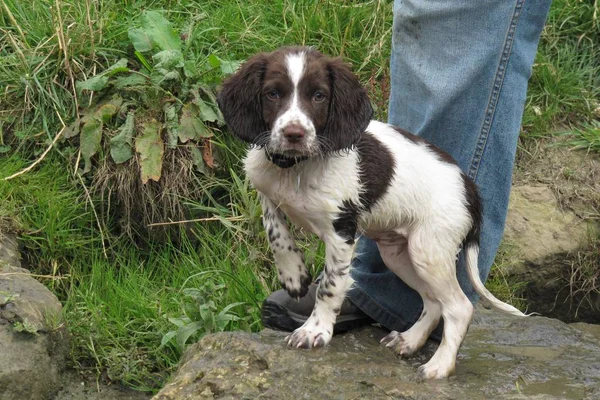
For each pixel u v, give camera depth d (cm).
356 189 356
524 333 432
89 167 533
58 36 551
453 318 369
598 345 424
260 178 360
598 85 669
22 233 505
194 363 362
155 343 460
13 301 427
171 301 482
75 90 550
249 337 373
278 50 360
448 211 368
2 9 592
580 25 686
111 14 589
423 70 381
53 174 535
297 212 361
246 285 474
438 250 368
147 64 552
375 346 387
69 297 482
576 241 564
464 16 371
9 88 558
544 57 653
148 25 569
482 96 380
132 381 446
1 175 522
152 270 522
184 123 534
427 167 372
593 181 596
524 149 615
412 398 333
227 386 344
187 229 536
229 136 548
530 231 564
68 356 445
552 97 638
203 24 610
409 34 384
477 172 387
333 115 350
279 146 337
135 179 528
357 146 360
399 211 367
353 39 616
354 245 366
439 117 383
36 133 546
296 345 362
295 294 379
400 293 400
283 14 619
